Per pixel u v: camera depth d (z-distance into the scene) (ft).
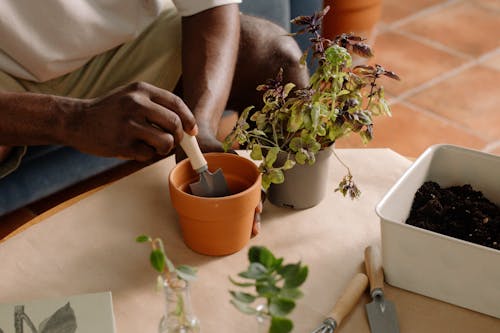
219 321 3.07
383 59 9.43
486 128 8.02
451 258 3.02
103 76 5.29
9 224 5.83
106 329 2.95
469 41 9.97
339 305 3.06
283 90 3.50
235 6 4.87
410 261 3.14
